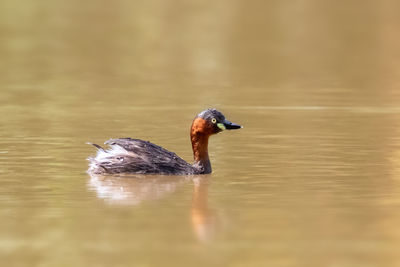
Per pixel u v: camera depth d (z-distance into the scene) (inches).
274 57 1346.0
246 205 507.5
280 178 579.2
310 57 1348.4
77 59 1309.1
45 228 459.2
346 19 1737.2
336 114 868.0
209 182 573.3
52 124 797.9
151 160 599.5
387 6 1899.6
